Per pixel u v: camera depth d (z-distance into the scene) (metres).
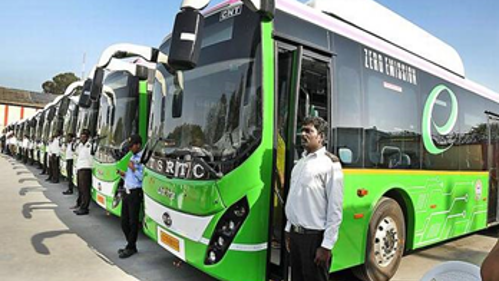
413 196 4.91
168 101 4.48
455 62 6.49
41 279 4.32
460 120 6.07
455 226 5.84
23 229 6.52
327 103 3.88
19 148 24.73
